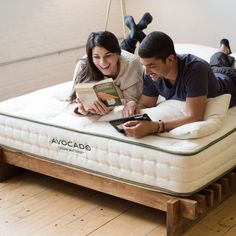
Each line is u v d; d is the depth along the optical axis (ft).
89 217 7.14
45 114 7.85
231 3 11.88
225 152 6.61
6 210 7.51
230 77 7.62
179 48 10.32
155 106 7.54
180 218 6.33
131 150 6.45
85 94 7.16
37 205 7.63
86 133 6.97
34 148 7.83
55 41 12.47
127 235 6.59
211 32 12.55
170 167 6.12
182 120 6.57
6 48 11.28
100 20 13.65
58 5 12.33
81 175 7.37
